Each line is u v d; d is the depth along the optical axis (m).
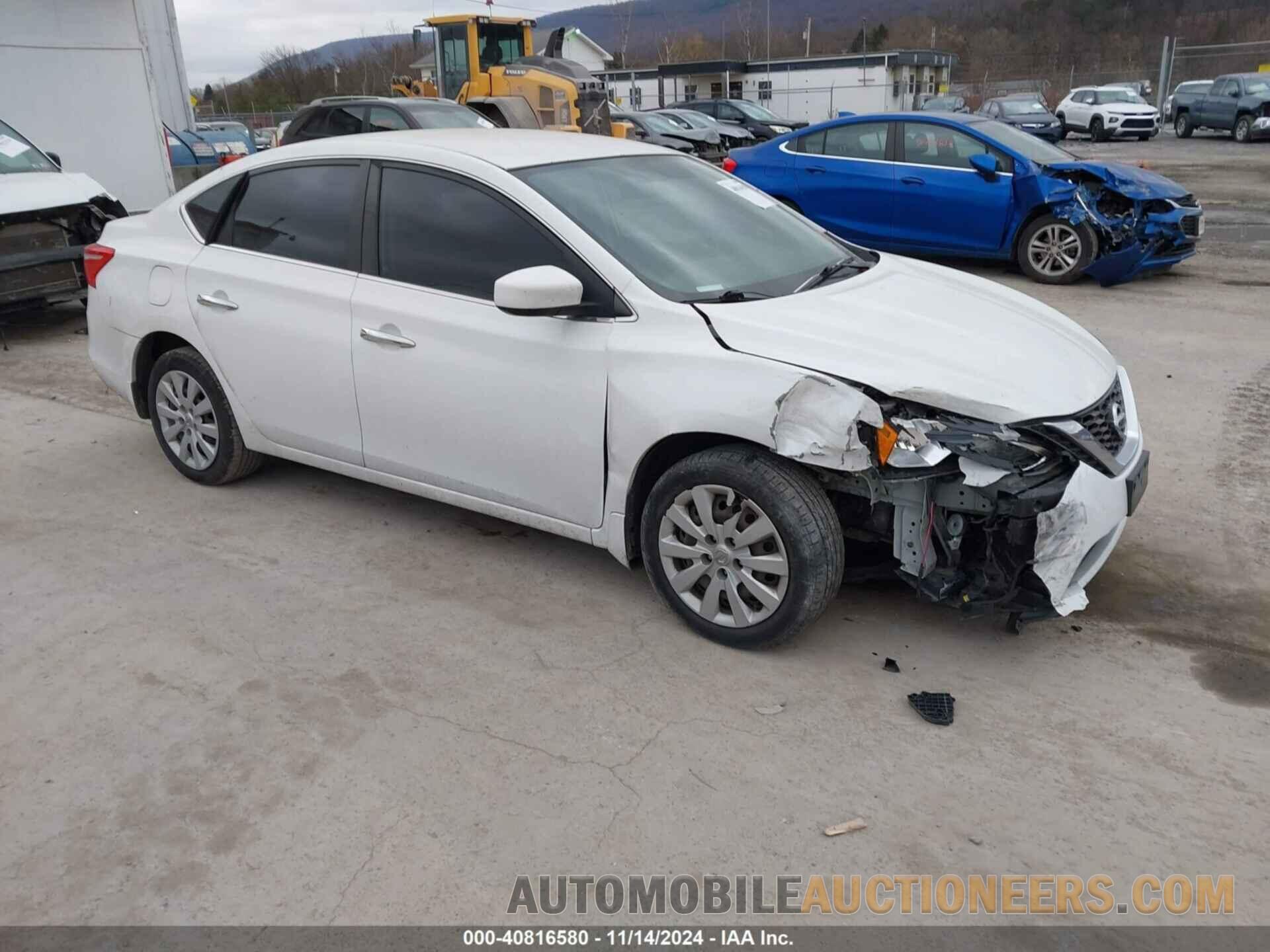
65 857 2.62
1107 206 9.55
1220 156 22.84
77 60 12.03
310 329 4.25
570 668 3.45
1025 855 2.62
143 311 4.83
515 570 4.17
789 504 3.26
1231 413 5.92
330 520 4.66
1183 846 2.65
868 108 40.53
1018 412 3.20
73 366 7.38
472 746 3.04
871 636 3.65
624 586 4.03
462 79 18.83
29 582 4.05
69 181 8.20
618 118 22.92
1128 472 3.42
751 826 2.72
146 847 2.65
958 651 3.55
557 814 2.76
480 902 2.47
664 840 2.67
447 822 2.73
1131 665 3.48
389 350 4.02
